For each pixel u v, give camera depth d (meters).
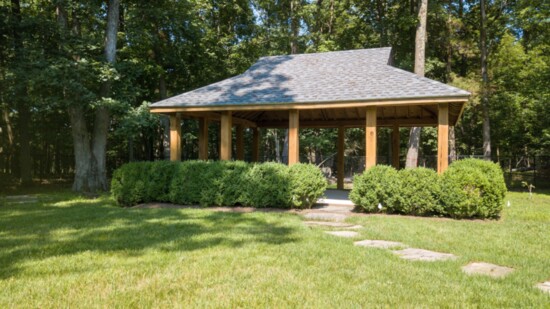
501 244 5.60
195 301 3.29
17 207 9.86
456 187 7.87
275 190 9.14
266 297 3.38
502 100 21.00
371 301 3.29
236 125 14.54
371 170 8.75
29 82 11.77
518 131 22.28
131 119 13.53
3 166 20.86
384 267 4.30
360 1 22.17
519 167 23.08
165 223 7.26
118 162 25.72
